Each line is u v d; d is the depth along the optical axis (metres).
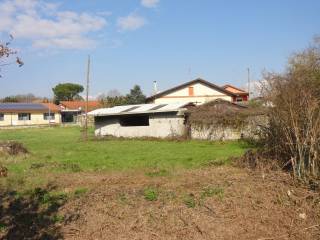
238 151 21.81
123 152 22.80
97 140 34.50
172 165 15.84
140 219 8.52
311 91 10.45
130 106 39.75
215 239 7.83
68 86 113.56
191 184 10.55
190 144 28.22
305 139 9.97
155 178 12.14
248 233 8.00
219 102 32.28
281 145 11.51
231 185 10.09
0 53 6.17
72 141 33.78
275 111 11.59
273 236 7.86
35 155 21.64
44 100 98.81
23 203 10.12
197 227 8.19
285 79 11.88
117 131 37.38
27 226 8.68
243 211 8.74
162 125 34.47
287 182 10.00
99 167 16.16
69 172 14.74
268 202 9.08
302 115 10.23
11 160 18.80
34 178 13.40
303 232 7.96
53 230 8.37
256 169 11.73
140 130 35.84
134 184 11.27
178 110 33.25
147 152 22.41
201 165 15.08
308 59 19.31
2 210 9.74
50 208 9.48
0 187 11.96
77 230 8.33
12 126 65.06
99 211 8.99
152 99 55.59
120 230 8.20
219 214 8.63
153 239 7.87
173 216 8.56
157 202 9.21
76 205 9.48
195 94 54.59
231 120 30.20
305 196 9.14
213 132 31.34
